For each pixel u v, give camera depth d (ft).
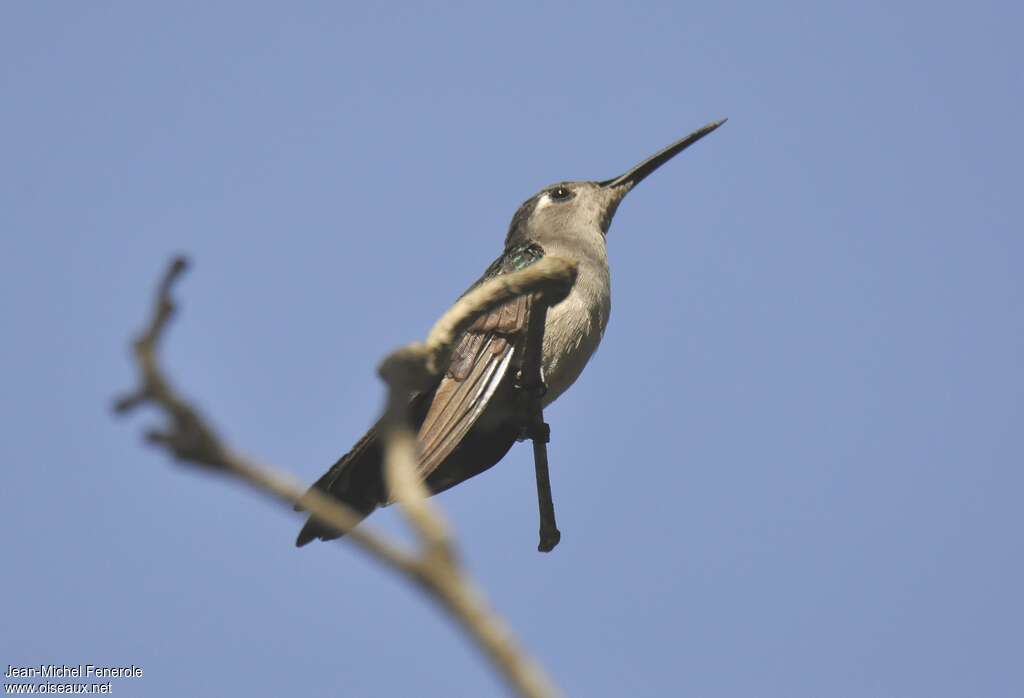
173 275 8.93
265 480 8.21
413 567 8.10
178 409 8.13
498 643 7.89
